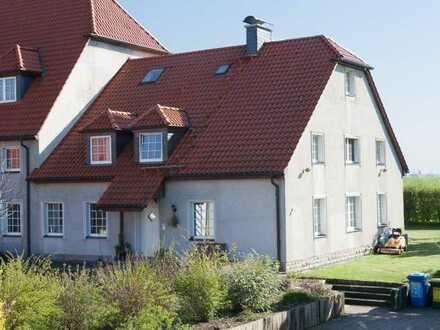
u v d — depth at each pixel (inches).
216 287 697.6
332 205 1176.8
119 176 1164.5
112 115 1215.6
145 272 662.5
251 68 1243.8
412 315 837.8
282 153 1049.5
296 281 886.4
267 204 1046.4
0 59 1358.3
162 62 1389.0
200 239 1112.2
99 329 594.6
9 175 1293.1
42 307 552.1
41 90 1323.8
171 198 1128.8
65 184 1232.8
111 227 1177.4
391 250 1277.1
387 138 1407.5
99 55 1382.9
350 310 873.5
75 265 1163.3
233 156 1085.1
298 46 1234.6
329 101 1181.1
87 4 1430.9
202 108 1210.6
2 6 1541.6
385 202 1384.1
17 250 1288.1
